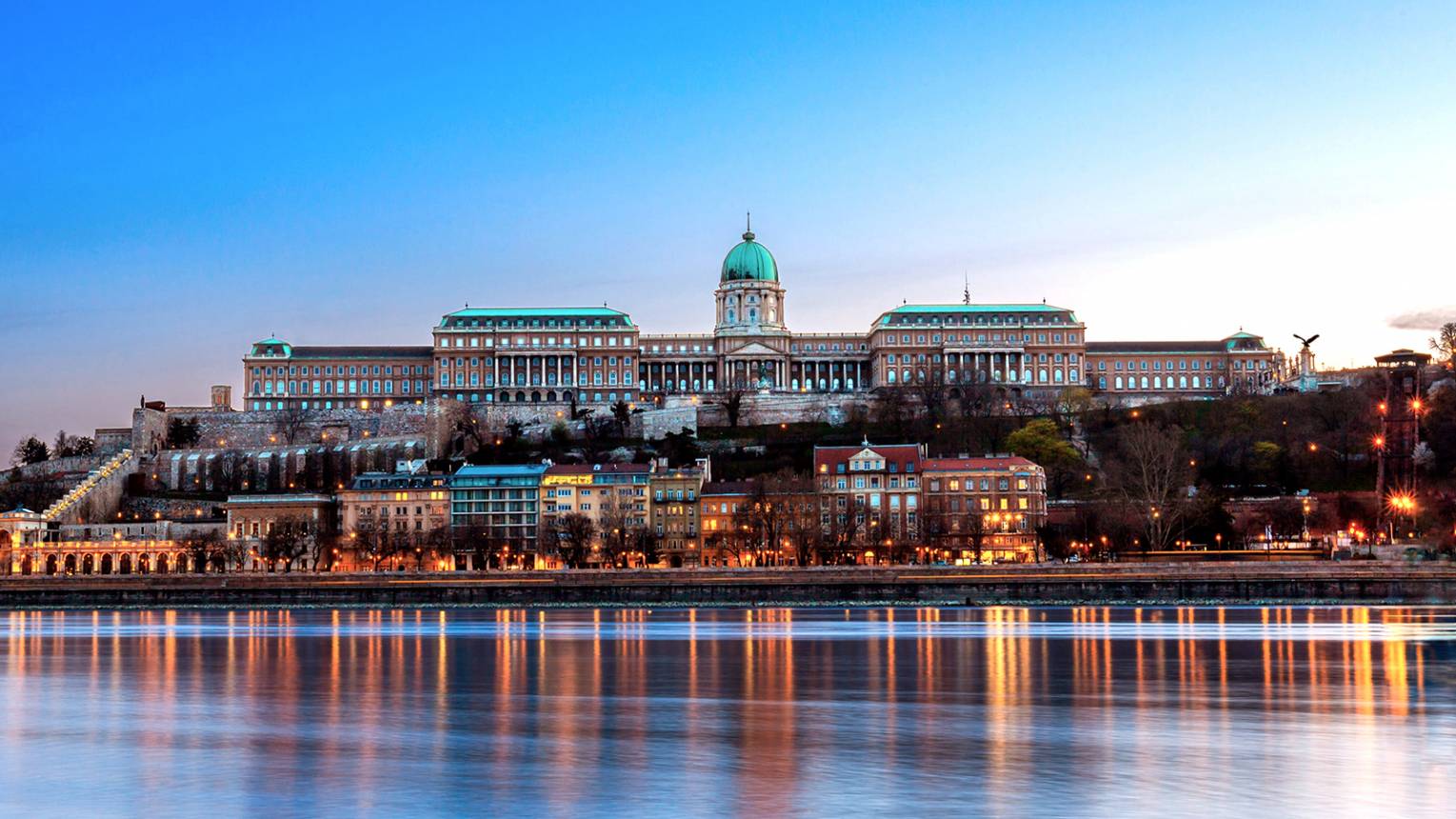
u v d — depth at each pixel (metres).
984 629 192.62
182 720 120.75
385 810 87.81
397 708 126.00
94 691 138.50
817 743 106.94
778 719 117.75
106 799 91.50
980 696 129.12
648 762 100.44
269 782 95.44
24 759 103.88
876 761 100.12
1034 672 144.75
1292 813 85.38
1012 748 104.56
